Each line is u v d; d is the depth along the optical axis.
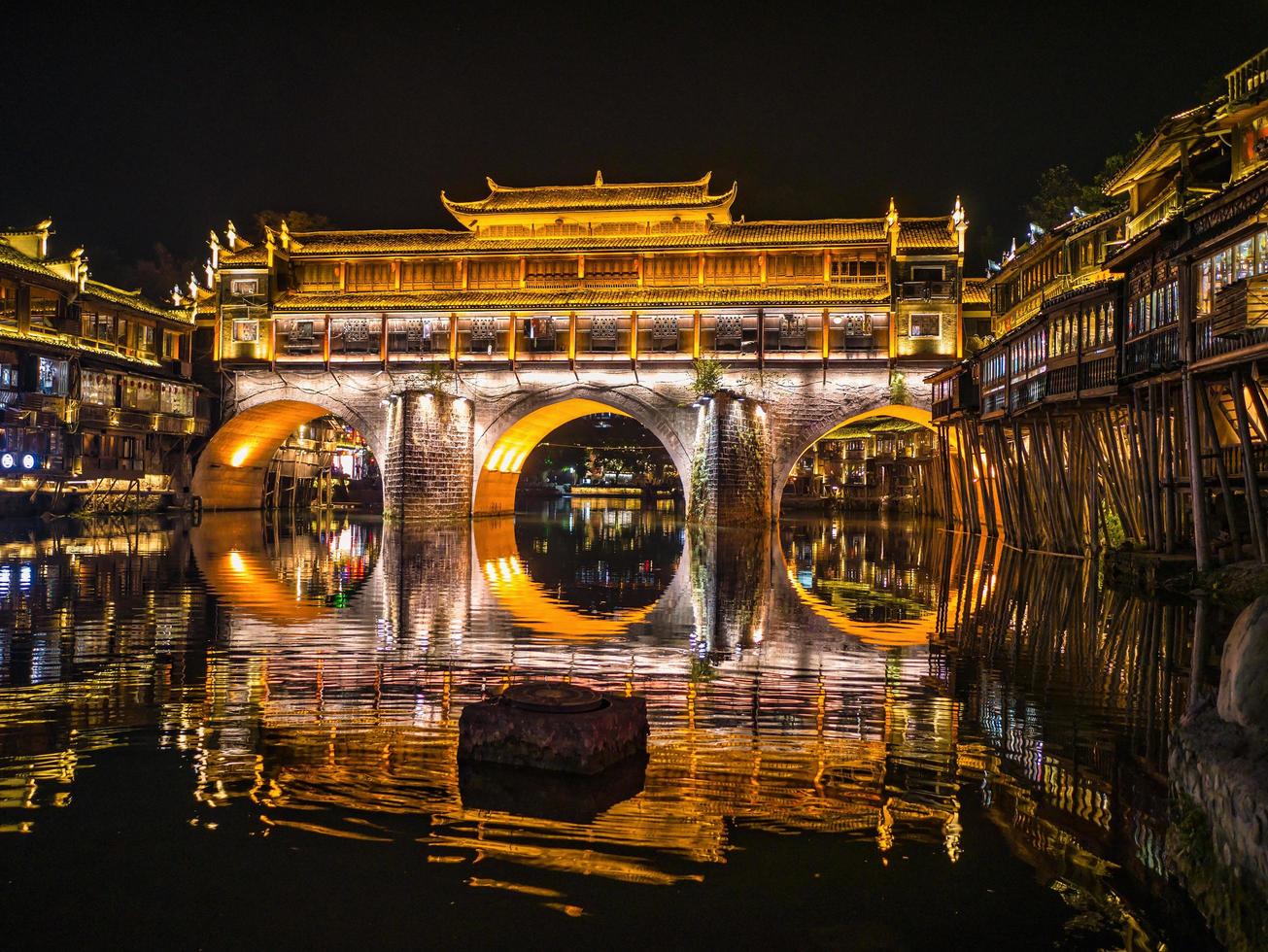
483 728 9.10
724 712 11.17
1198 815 6.91
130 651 14.59
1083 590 23.36
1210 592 20.11
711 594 23.30
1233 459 25.20
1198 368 20.34
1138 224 33.34
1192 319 21.03
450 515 56.59
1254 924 5.83
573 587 24.55
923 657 14.85
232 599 20.80
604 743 8.93
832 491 89.50
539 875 6.75
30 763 9.01
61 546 34.12
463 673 13.16
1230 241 19.17
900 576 27.52
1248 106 24.44
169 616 18.23
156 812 7.80
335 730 10.16
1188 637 16.62
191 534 42.41
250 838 7.32
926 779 8.80
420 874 6.76
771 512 56.28
